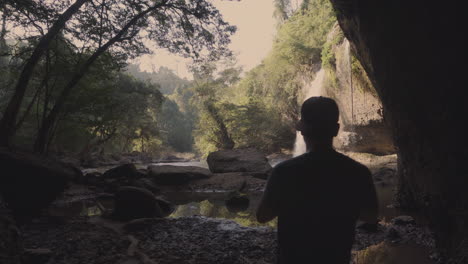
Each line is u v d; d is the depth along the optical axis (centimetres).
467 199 324
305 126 152
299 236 145
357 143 2400
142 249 474
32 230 555
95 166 2623
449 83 343
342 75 2398
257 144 3994
